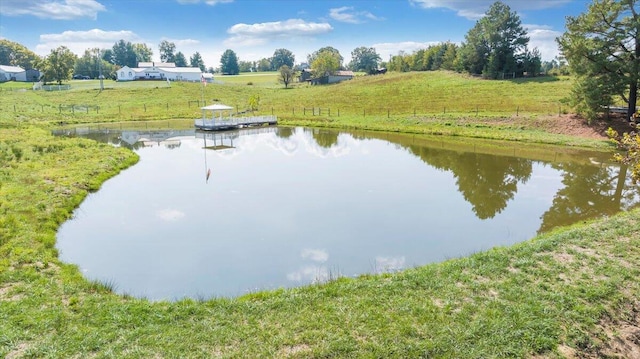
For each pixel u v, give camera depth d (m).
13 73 107.25
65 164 22.81
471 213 16.50
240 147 32.53
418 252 12.77
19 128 36.09
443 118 41.75
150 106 60.88
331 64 106.44
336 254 12.66
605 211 16.44
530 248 11.06
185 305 8.72
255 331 7.65
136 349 7.11
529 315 7.91
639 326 7.86
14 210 14.91
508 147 31.00
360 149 31.42
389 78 79.69
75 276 10.54
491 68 70.56
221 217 16.12
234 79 117.75
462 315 7.95
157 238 14.02
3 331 7.55
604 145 29.34
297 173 23.62
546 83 59.12
